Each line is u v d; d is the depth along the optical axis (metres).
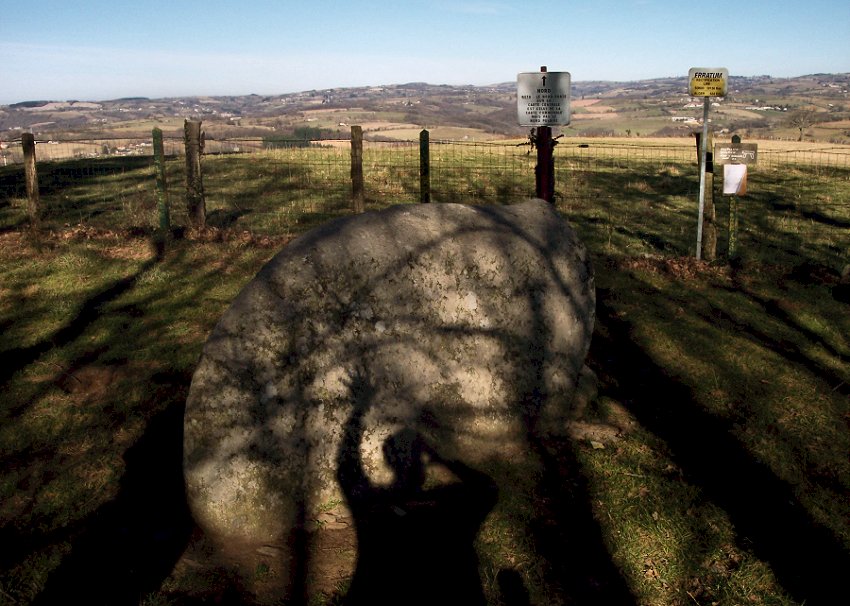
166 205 10.13
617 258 9.62
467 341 4.74
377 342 4.38
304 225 10.82
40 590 3.41
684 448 4.96
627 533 4.00
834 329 7.32
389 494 4.36
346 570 3.71
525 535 3.97
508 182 15.80
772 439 5.08
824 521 4.14
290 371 4.07
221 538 3.87
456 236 4.85
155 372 5.86
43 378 5.71
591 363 6.44
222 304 7.45
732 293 8.36
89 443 4.79
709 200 9.45
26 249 9.20
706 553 3.86
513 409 4.91
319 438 4.12
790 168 21.02
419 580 3.64
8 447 4.70
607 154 24.41
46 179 14.60
